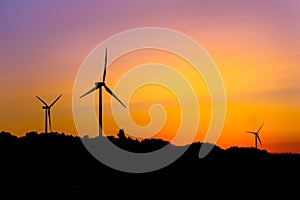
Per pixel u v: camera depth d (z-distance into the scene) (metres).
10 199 101.19
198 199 114.75
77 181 119.31
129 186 120.69
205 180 129.38
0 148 131.88
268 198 118.38
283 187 126.12
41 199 103.38
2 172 117.62
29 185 111.69
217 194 119.75
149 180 126.69
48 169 123.19
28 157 129.88
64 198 105.69
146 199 112.44
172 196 116.44
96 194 112.12
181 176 131.50
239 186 125.75
